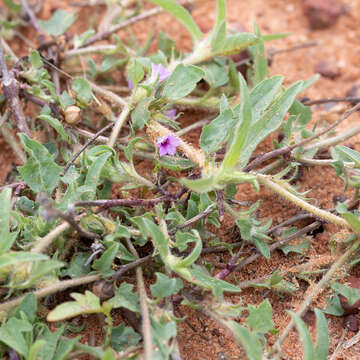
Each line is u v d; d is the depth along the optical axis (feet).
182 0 1.75
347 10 1.88
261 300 1.36
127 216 1.35
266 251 1.33
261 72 1.50
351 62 1.79
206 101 1.53
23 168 1.29
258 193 1.50
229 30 1.62
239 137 1.21
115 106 1.52
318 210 1.33
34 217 1.29
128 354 1.22
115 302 1.24
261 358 1.20
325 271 1.35
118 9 1.69
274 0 1.92
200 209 1.32
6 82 1.44
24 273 1.21
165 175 1.45
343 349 1.32
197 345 1.31
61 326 1.24
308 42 1.84
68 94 1.46
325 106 1.66
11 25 1.71
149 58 1.46
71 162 1.33
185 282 1.33
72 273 1.28
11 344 1.18
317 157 1.51
